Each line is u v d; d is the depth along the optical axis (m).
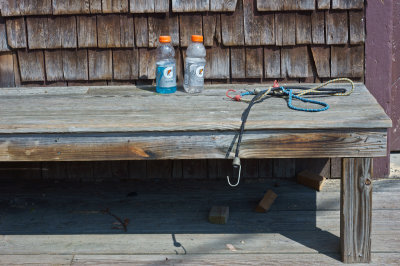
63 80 3.34
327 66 3.28
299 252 2.61
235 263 2.51
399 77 3.57
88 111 2.64
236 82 3.33
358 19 3.21
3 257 2.61
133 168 3.50
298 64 3.29
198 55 3.14
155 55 3.29
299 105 2.66
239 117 2.46
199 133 2.41
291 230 2.84
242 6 3.21
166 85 3.01
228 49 3.28
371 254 2.56
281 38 3.24
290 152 2.41
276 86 3.06
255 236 2.78
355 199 2.45
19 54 3.30
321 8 3.19
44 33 3.26
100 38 3.26
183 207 3.14
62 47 3.28
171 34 3.26
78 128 2.39
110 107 2.71
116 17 3.24
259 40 3.25
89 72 3.32
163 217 3.02
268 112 2.54
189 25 3.24
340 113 2.48
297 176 3.45
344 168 2.43
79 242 2.75
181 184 3.48
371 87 3.31
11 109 2.70
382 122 2.33
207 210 3.10
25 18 3.25
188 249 2.66
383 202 3.11
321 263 2.50
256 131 2.40
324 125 2.34
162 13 3.23
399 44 3.50
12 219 3.01
